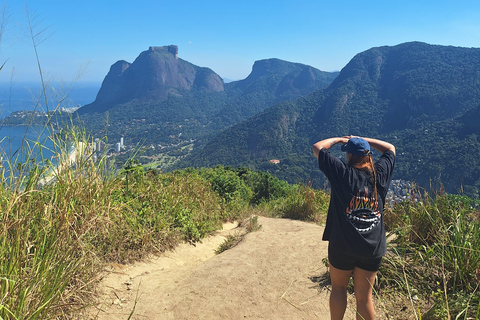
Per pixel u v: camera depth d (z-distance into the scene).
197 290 3.08
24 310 1.90
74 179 3.07
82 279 2.68
